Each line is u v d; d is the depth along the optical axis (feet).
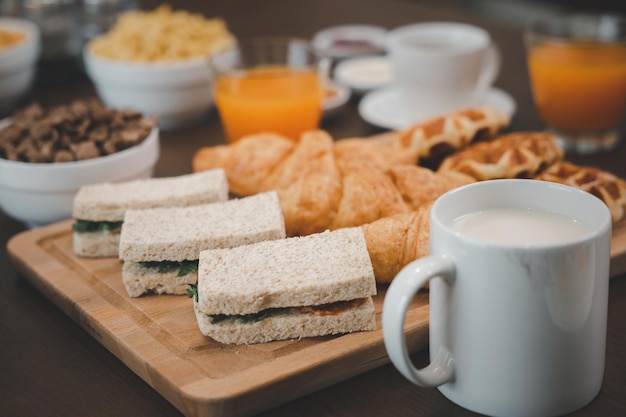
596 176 2.41
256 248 2.12
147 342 2.03
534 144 2.52
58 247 2.46
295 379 1.91
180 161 3.02
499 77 3.57
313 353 1.95
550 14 5.45
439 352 1.83
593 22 3.12
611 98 2.88
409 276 1.72
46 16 3.62
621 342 2.03
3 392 2.00
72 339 2.17
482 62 3.10
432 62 3.03
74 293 2.22
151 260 2.18
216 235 2.18
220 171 2.54
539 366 1.76
